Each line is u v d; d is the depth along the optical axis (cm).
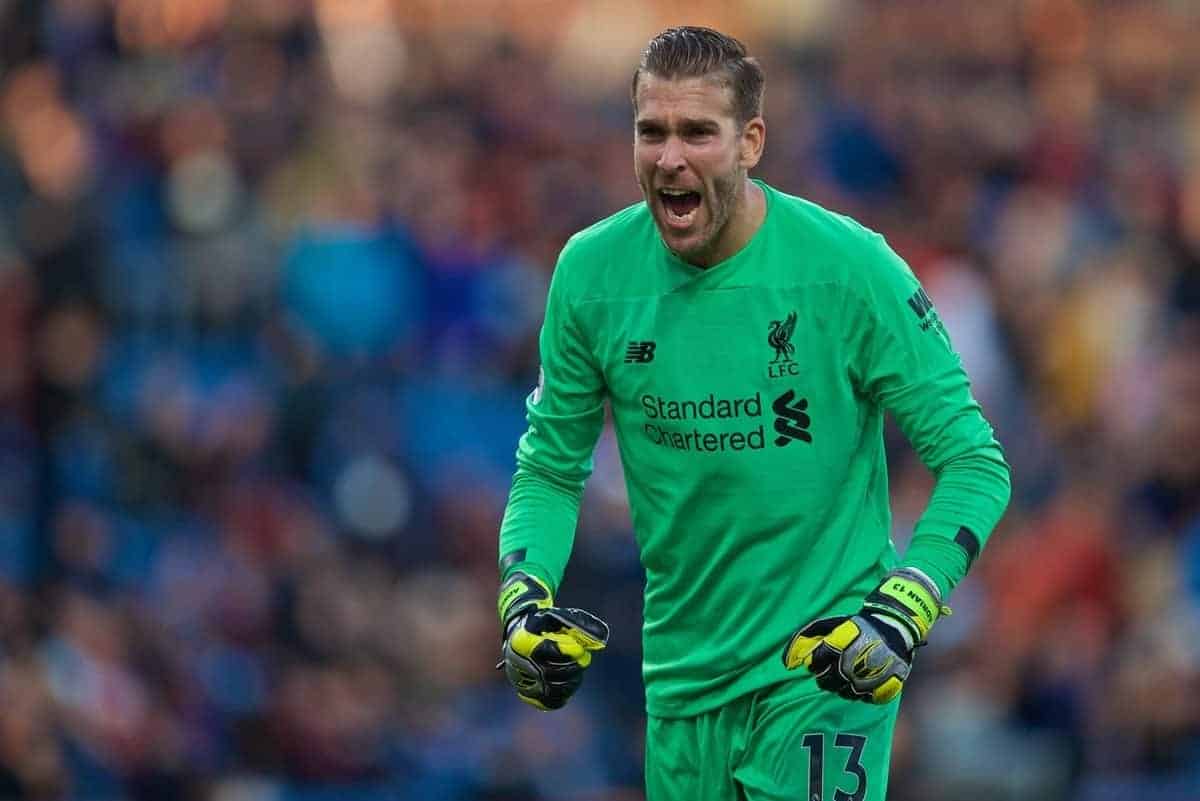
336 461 4562
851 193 5797
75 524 4359
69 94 5431
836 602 2011
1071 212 5784
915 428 1977
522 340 5059
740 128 1925
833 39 6431
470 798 4134
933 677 4316
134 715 3953
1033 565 4550
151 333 4878
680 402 1995
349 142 5347
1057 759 4178
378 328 4925
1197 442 4753
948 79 6234
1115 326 5300
